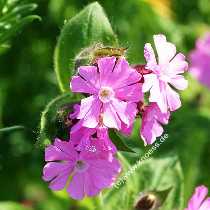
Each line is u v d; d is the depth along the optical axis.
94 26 0.31
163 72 0.27
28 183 0.42
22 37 0.43
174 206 0.33
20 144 0.41
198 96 0.47
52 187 0.27
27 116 0.42
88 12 0.32
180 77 0.28
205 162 0.43
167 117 0.27
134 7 0.45
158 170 0.33
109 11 0.44
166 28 0.46
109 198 0.33
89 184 0.28
